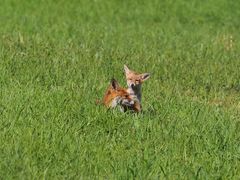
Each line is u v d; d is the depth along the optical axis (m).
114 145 27.84
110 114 31.62
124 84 42.03
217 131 30.92
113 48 57.19
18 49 51.84
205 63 52.84
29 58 47.50
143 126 30.64
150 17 87.38
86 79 41.25
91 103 33.78
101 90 37.59
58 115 31.20
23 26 72.62
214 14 90.69
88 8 90.75
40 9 88.81
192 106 35.66
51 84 39.31
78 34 66.69
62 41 58.94
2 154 25.67
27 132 28.28
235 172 25.50
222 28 80.94
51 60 47.12
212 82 46.44
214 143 29.12
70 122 30.44
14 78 39.84
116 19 84.38
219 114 34.62
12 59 46.34
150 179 23.94
